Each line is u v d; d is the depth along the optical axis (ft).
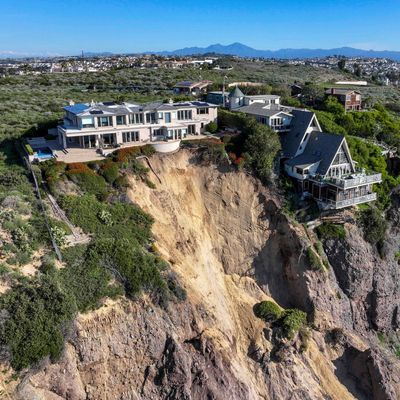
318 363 167.84
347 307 191.31
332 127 244.83
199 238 175.22
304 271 183.01
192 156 189.16
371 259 197.26
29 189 157.17
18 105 281.95
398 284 204.23
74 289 123.13
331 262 193.77
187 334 138.51
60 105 285.43
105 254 133.69
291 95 337.72
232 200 188.14
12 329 108.06
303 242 183.73
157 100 292.61
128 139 197.57
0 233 129.39
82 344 117.91
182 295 139.95
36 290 116.06
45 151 190.49
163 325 132.87
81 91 353.10
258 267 186.70
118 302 127.95
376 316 197.77
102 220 151.23
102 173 168.25
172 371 128.88
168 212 173.47
